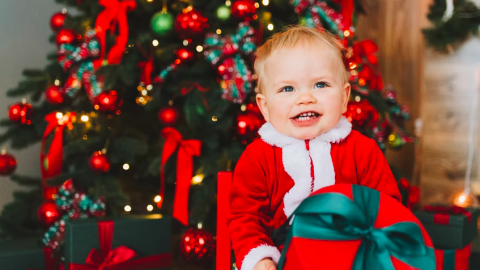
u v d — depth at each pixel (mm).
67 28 1700
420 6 2316
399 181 1654
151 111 1557
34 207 1696
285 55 814
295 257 643
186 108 1406
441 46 2129
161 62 1500
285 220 851
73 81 1525
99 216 1400
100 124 1495
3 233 1700
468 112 2174
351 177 845
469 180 2182
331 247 645
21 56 2061
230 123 1430
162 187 1450
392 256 655
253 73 1431
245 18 1372
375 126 1516
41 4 2109
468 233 1256
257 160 856
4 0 2014
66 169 1711
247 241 790
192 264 1649
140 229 1230
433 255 667
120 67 1419
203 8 1540
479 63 2125
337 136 841
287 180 848
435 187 2301
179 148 1415
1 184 2012
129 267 1210
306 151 834
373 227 679
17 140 1624
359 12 1818
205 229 1556
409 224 676
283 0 1486
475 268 1372
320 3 1521
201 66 1464
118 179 1497
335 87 819
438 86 2273
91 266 1172
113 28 1488
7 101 2016
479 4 2051
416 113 2365
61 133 1492
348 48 1498
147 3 1479
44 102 1689
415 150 2373
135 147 1449
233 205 861
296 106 804
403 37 2398
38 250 1420
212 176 1459
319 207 670
